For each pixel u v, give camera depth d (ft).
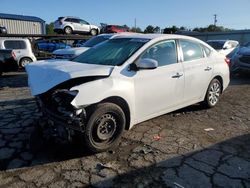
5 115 18.29
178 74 16.11
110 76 12.83
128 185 10.37
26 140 14.17
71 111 11.67
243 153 13.14
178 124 16.97
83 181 10.61
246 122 17.79
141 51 14.42
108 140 13.03
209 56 19.34
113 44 16.06
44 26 103.45
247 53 35.14
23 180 10.64
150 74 14.40
